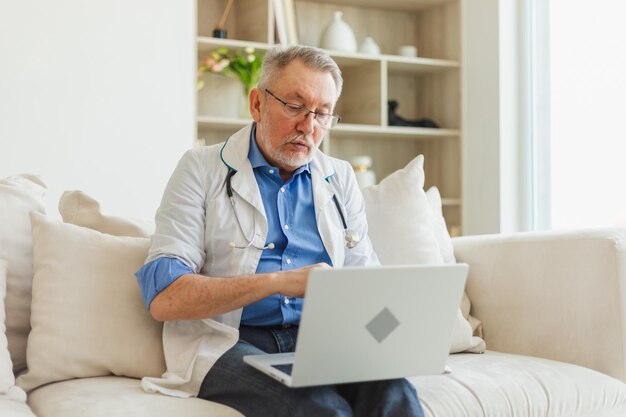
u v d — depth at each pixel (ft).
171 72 11.44
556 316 6.99
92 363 5.69
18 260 5.98
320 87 6.07
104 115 11.05
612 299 6.60
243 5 13.60
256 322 5.97
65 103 10.83
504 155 13.26
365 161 13.96
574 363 6.82
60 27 10.78
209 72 13.35
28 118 10.63
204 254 5.99
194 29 11.78
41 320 5.69
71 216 6.52
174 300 5.42
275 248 6.18
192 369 5.49
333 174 6.66
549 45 12.93
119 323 5.79
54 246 5.86
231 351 5.52
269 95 6.14
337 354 4.60
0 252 5.90
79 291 5.77
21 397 5.32
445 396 5.58
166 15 11.41
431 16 14.79
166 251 5.66
